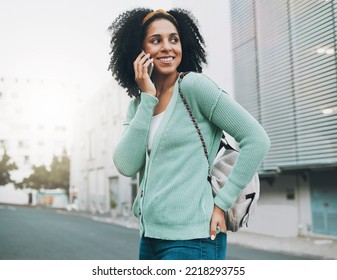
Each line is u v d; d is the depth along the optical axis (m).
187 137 1.38
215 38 15.28
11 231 14.38
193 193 1.35
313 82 10.64
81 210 38.81
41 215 27.92
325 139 10.36
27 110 46.84
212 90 1.36
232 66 14.32
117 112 30.27
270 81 12.38
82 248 9.64
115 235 13.77
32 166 46.59
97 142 35.72
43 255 8.25
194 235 1.33
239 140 1.35
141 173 1.58
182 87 1.41
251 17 13.23
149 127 1.50
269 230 13.52
